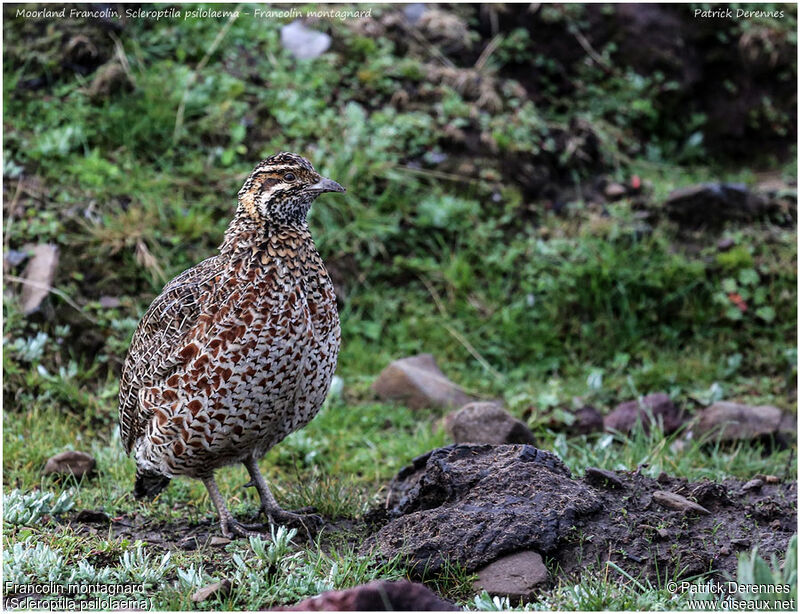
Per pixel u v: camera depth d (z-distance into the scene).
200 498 8.31
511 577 6.16
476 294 12.23
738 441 9.95
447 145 13.41
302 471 9.27
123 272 11.23
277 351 6.77
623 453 9.05
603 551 6.45
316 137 13.03
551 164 13.96
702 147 16.14
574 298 12.09
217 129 12.82
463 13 15.48
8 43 12.93
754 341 11.91
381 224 12.47
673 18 16.22
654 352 11.86
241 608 5.93
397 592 5.40
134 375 7.30
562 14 15.72
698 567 6.30
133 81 12.95
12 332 10.37
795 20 16.70
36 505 7.50
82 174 11.80
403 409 10.54
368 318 12.03
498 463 7.13
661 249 12.64
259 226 6.93
